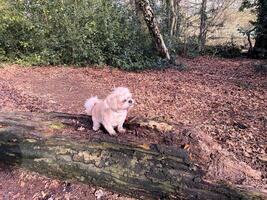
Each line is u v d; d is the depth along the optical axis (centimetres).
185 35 1653
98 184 379
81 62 1228
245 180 352
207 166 347
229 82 994
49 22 1243
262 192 323
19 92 848
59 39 1230
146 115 669
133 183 355
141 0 1180
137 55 1216
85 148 383
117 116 394
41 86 927
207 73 1155
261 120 633
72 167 383
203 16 1692
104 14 1243
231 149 492
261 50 1580
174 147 365
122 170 360
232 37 1731
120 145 378
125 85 950
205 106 741
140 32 1276
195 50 1661
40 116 455
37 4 1238
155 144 372
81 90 893
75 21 1218
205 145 377
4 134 418
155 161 353
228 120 635
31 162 406
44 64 1222
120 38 1230
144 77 1065
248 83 975
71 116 455
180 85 952
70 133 412
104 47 1227
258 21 1575
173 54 1416
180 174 338
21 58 1241
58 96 828
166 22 1507
